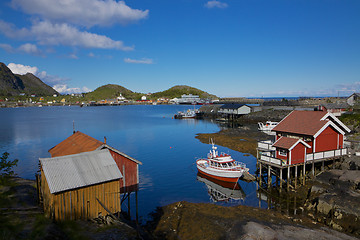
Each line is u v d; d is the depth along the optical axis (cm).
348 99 8462
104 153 1850
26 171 3572
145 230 1923
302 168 3058
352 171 2681
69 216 1538
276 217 2128
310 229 1842
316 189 2509
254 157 4356
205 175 3344
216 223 2014
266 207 2411
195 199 2645
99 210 1677
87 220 1611
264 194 2750
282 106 10238
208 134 6944
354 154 3155
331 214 2053
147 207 2441
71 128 8412
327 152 2956
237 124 9500
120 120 11488
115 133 7275
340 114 6091
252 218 2095
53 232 1343
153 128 8475
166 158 4350
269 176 2866
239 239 1728
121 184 2200
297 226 1922
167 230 1945
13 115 14688
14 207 1719
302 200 2473
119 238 1436
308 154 2808
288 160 2684
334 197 2175
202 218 2114
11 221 1407
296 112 3512
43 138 6384
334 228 1916
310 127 3047
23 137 6544
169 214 2238
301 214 2198
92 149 2283
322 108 6956
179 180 3234
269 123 7462
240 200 2605
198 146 5362
